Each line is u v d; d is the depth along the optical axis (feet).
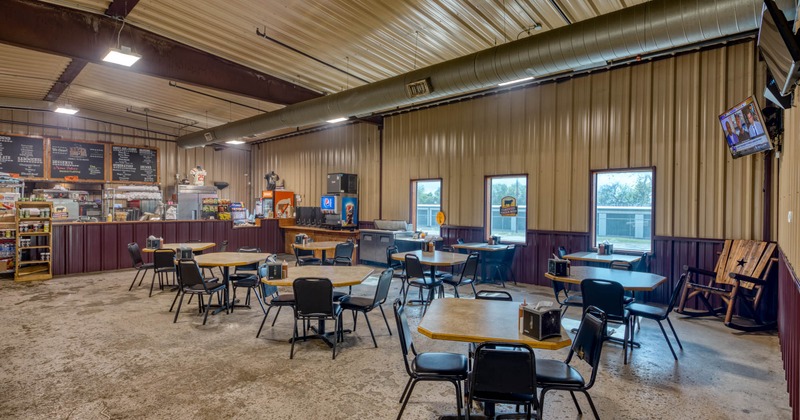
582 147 21.75
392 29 18.39
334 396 9.96
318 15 17.52
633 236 20.65
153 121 38.11
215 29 19.04
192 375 11.08
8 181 25.53
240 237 34.55
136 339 13.91
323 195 35.68
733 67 17.51
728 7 10.84
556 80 22.56
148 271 27.48
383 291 13.74
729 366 11.96
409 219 29.94
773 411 9.37
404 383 10.71
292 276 14.11
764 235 16.63
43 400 9.62
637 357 12.67
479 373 7.18
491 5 15.79
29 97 31.04
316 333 14.47
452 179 27.22
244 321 16.14
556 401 9.84
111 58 16.08
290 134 39.60
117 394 9.96
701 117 18.29
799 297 7.75
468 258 17.28
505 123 24.73
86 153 34.73
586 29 13.43
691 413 9.26
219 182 42.34
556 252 22.75
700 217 18.35
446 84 17.40
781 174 14.15
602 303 12.30
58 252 25.48
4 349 12.88
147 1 16.78
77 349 12.92
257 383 10.63
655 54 18.84
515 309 9.79
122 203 35.70
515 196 24.85
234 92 22.99
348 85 26.48
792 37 6.50
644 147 19.77
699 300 18.31
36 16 16.47
